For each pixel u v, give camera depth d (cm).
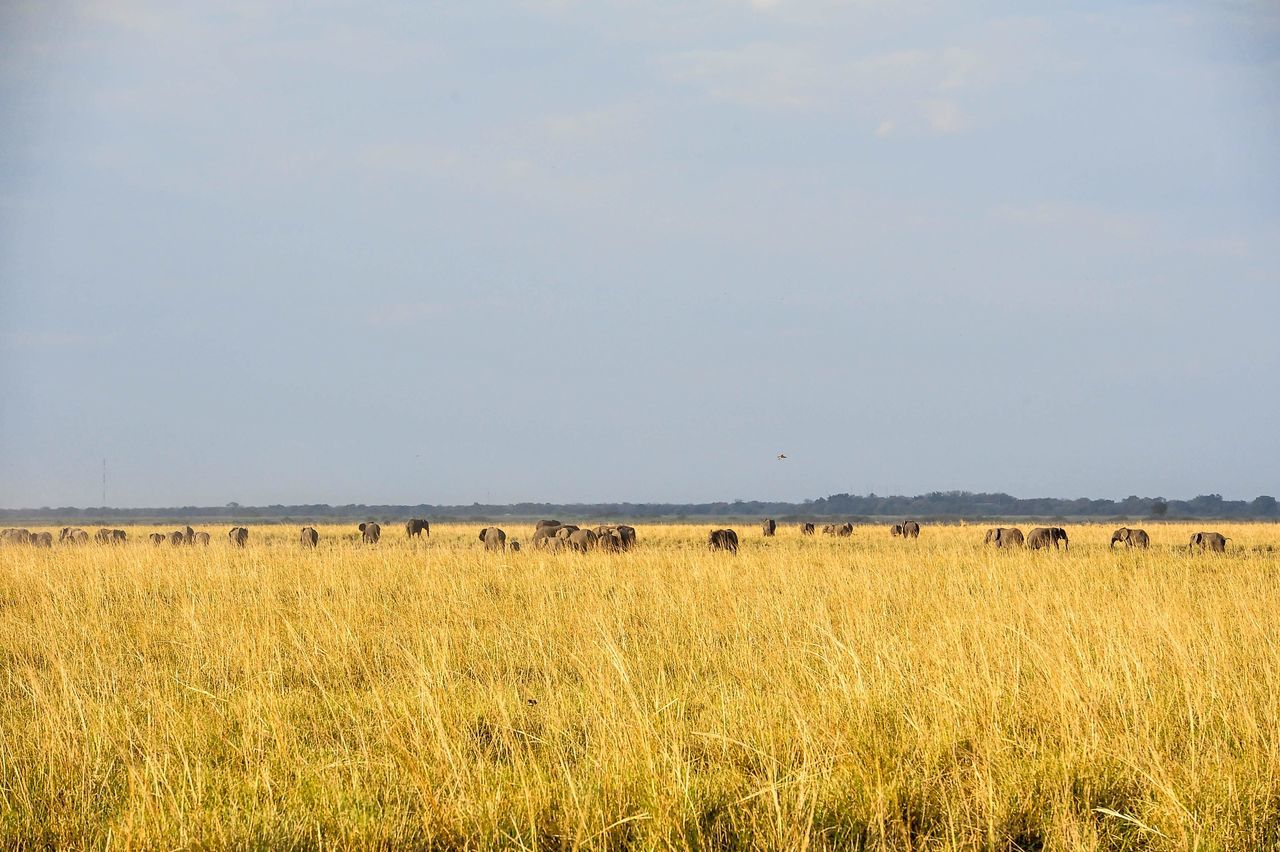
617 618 2634
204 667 2097
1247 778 1309
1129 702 1605
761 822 1186
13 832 1200
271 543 8038
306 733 1619
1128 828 1215
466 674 2069
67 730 1516
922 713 1557
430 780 1301
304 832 1173
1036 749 1424
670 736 1435
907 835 1160
